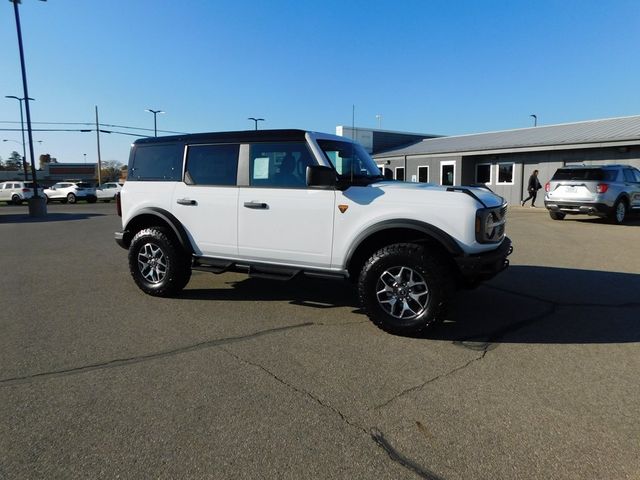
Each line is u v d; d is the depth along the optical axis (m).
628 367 3.86
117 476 2.50
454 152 24.41
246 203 5.27
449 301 4.37
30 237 12.72
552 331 4.71
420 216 4.45
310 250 4.98
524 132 25.86
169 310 5.45
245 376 3.70
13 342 4.43
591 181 13.78
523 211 18.86
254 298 5.95
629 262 8.17
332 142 5.29
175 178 5.82
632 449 2.73
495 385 3.54
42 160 115.00
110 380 3.62
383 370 3.81
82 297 6.04
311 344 4.38
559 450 2.72
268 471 2.54
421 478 2.49
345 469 2.56
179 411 3.16
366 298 4.58
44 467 2.57
